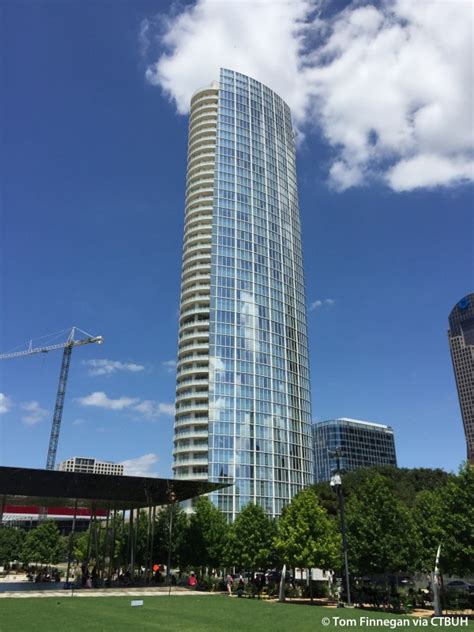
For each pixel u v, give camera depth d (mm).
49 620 23469
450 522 35656
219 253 123938
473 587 45969
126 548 76062
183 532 67125
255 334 120688
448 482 37906
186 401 113312
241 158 137000
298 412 122000
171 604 33844
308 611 30844
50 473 44344
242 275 124625
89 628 20969
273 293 128625
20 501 59219
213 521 63344
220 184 131250
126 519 106875
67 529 156250
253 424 111375
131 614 26969
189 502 99438
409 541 38750
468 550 33625
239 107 143250
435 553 39531
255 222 132375
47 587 49094
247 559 50281
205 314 120938
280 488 109250
